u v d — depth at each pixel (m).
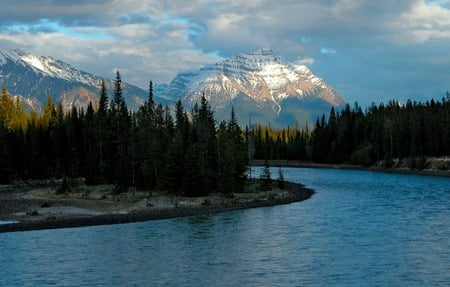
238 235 58.88
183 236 58.59
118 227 65.06
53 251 50.75
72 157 138.62
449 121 177.62
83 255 49.06
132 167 100.94
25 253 49.81
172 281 40.81
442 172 155.50
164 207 82.94
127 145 107.94
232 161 99.69
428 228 61.38
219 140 103.50
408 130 189.25
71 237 58.06
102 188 104.19
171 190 94.62
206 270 43.88
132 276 42.16
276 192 102.31
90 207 82.00
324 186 120.62
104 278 41.53
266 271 43.47
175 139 96.75
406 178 144.12
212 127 108.50
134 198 91.38
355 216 71.69
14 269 44.00
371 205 83.19
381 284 39.97
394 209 77.81
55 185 114.25
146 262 46.50
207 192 94.81
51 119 152.50
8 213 75.12
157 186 96.56
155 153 100.06
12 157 130.88
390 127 193.50
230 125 117.94
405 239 55.28
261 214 76.06
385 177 149.00
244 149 116.38
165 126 120.56
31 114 166.50
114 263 46.12
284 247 52.19
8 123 148.62
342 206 82.94
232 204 87.88
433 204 83.00
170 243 54.66
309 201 90.88
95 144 118.31
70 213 75.88
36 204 84.62
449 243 53.16
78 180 125.12
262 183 110.19
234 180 102.69
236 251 50.56
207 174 97.56
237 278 41.53
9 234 59.91
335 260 46.84
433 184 122.62
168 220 71.00
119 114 113.81
